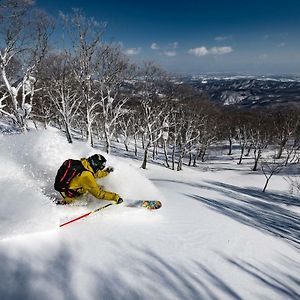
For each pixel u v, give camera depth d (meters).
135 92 29.64
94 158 5.20
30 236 3.96
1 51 17.03
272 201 21.30
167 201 7.13
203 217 6.59
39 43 17.50
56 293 3.11
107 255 3.98
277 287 4.38
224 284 4.03
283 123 52.19
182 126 37.66
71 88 24.98
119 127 48.50
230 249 5.25
